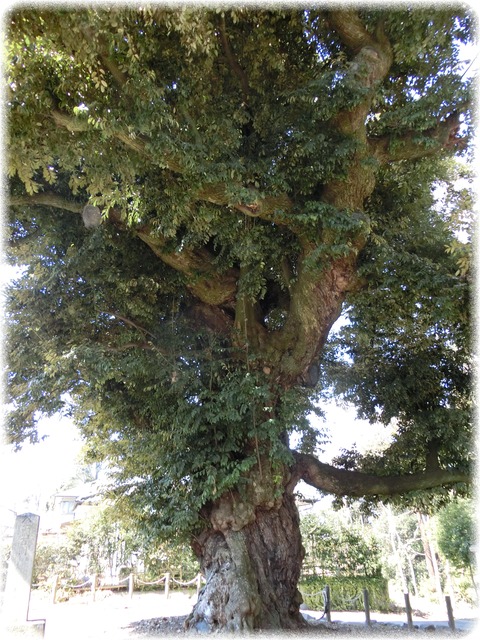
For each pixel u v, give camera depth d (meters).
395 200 10.23
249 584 7.69
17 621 6.34
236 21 6.78
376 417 12.13
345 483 9.89
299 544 9.02
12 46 5.10
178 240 8.98
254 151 8.19
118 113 5.79
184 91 6.86
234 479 7.96
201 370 9.18
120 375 8.72
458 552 17.23
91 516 19.81
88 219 7.98
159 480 9.23
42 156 6.09
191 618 8.08
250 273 9.12
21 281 8.84
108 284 9.22
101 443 12.29
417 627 10.80
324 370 12.44
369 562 17.14
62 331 9.17
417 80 8.42
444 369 11.15
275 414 9.02
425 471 10.38
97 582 17.14
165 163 6.41
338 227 7.45
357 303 10.31
